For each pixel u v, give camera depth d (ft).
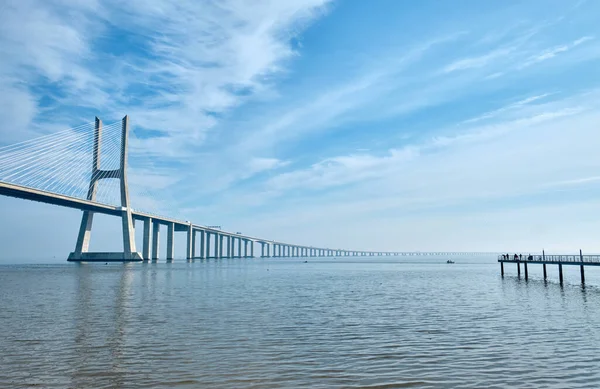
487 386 48.80
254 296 144.87
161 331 80.02
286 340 71.97
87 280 228.02
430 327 83.97
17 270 374.02
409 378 51.57
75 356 61.57
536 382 50.01
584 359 59.41
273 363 57.88
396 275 285.43
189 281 220.84
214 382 50.26
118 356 61.52
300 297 141.79
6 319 94.68
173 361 58.90
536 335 75.66
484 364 57.26
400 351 64.23
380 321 91.30
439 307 114.32
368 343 69.62
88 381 50.60
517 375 52.54
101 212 483.10
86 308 113.19
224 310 109.19
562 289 169.17
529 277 254.06
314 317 97.09
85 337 74.59
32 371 54.39
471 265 525.75
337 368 55.67
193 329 82.12
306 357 60.95
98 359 59.93
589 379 50.90
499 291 161.17
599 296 141.69
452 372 53.83
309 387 48.65
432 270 370.94
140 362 58.39
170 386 48.91
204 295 148.05
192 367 56.13
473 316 97.86
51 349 65.67
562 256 193.06
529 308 111.45
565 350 64.49
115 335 76.28
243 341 71.20
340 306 117.39
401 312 104.99
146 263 504.84
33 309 111.34
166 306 117.29
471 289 170.60
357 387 48.67
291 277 262.88
